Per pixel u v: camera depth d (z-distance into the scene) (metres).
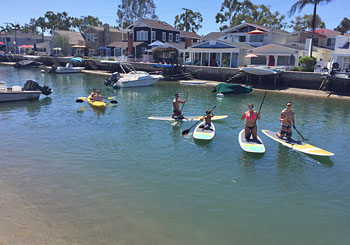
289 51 37.31
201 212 7.44
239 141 12.49
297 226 7.00
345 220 7.31
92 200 7.84
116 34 65.56
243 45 42.59
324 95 28.44
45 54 73.44
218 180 9.30
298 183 9.27
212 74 38.50
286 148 12.30
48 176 9.27
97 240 6.20
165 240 6.29
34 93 22.77
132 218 7.06
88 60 53.72
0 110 19.06
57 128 14.89
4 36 93.88
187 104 22.44
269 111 20.36
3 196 7.95
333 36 48.91
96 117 17.44
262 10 72.12
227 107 21.48
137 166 10.22
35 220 6.88
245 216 7.34
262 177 9.61
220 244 6.25
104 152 11.51
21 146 12.08
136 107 20.94
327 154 11.09
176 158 11.02
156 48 48.75
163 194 8.29
